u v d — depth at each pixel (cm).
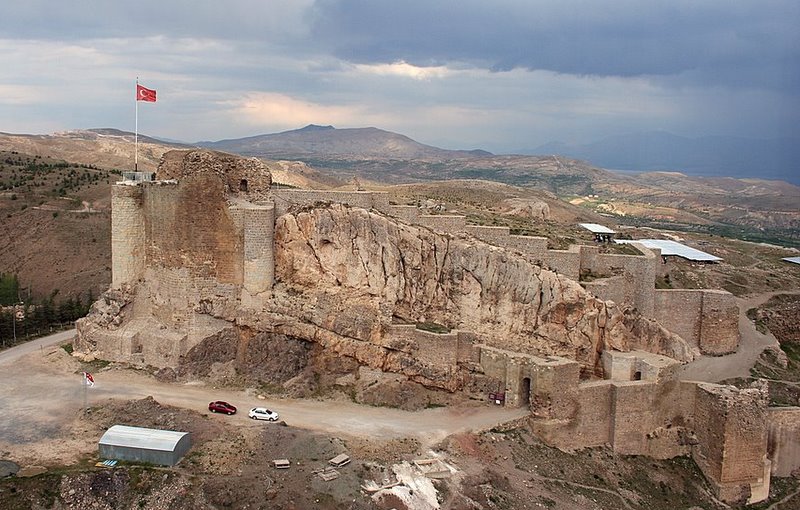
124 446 4938
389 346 6612
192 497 4559
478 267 7094
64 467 4809
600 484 5934
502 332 6981
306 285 6950
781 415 7331
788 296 10875
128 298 7162
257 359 6700
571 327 7006
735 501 6631
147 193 7112
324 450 5228
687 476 6656
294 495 4631
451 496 4981
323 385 6544
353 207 7156
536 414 6275
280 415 5931
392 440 5553
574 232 10544
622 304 7638
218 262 6900
